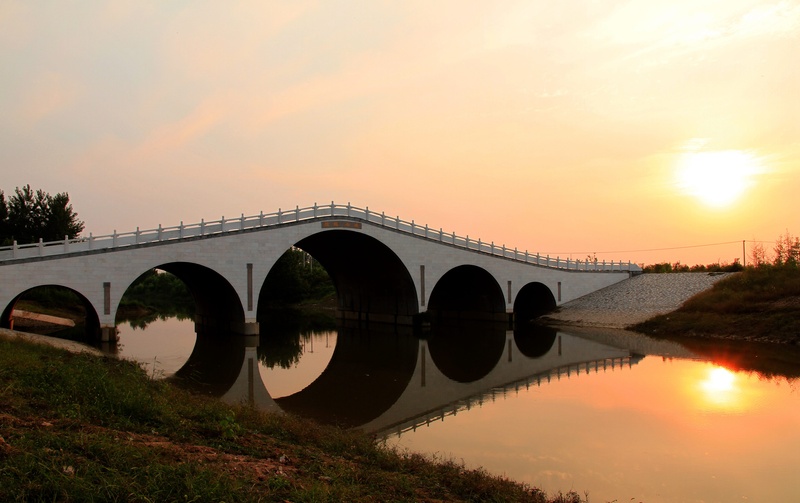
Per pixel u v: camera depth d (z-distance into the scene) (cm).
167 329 4869
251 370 2931
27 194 6019
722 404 2100
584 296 5938
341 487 904
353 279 5722
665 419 1897
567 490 1280
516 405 2130
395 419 1950
